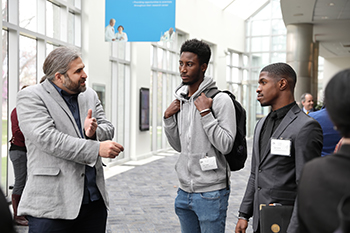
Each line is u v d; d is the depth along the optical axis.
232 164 2.53
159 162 11.52
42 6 7.57
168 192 7.20
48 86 2.33
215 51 19.28
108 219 5.36
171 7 8.66
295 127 2.12
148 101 12.55
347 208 0.98
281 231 2.02
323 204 1.04
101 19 9.54
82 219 2.41
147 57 12.44
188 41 2.55
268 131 2.32
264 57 23.38
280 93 2.26
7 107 6.55
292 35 17.44
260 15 23.36
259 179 2.27
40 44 7.51
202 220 2.48
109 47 9.95
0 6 5.62
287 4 13.85
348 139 1.09
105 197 2.48
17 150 4.64
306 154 2.03
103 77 9.68
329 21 16.59
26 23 7.05
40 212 2.20
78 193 2.27
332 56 26.84
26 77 7.14
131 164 11.02
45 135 2.17
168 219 5.40
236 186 7.90
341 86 1.07
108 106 10.23
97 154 2.20
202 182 2.47
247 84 23.44
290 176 2.13
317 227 1.05
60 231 2.26
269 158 2.21
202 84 2.54
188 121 2.56
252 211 2.48
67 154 2.18
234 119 2.47
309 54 17.30
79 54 2.36
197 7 16.95
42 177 2.24
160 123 14.66
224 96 2.50
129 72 11.70
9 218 0.88
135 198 6.68
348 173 1.03
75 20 8.96
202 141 2.50
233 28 21.52
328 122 3.28
